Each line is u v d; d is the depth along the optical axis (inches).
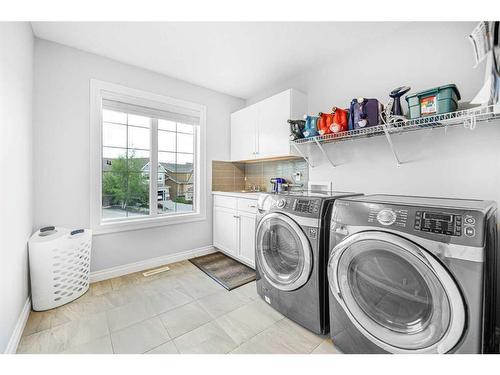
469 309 33.9
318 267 56.4
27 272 65.0
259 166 126.1
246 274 94.1
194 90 113.6
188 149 118.6
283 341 55.6
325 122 76.9
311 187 97.2
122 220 95.3
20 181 58.0
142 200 103.7
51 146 76.7
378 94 75.6
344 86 85.4
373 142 76.7
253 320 64.1
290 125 89.0
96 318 64.3
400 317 42.5
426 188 64.9
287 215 63.9
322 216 57.4
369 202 46.4
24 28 62.2
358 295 48.2
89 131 84.4
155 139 104.1
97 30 71.7
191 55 86.9
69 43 78.4
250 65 94.3
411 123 57.2
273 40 77.4
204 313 67.2
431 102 53.4
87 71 83.7
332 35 74.8
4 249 46.9
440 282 35.5
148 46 80.9
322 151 89.0
